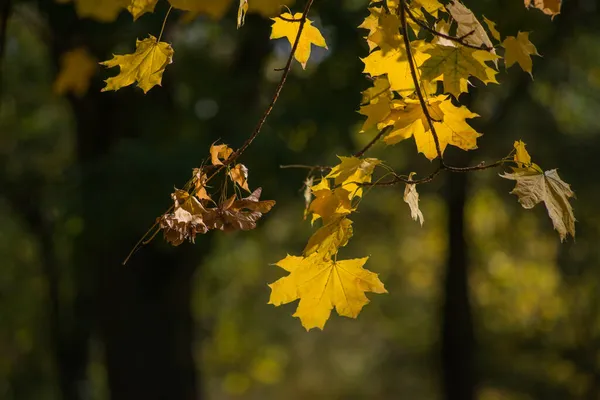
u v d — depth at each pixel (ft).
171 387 45.39
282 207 39.27
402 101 8.18
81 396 63.62
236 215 7.91
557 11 8.68
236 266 69.36
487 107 45.93
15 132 57.21
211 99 38.09
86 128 40.01
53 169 57.16
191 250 43.29
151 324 44.68
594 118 52.21
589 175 45.93
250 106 38.81
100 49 29.96
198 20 36.94
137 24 27.58
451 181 52.70
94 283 47.67
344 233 8.30
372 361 102.68
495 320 70.69
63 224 43.11
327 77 37.32
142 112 38.45
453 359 55.88
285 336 90.43
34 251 67.77
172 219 7.77
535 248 73.31
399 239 77.82
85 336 62.54
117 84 8.40
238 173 8.26
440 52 7.80
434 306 82.12
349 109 36.50
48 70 52.34
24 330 68.33
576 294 64.03
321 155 36.88
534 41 38.91
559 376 65.05
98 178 33.88
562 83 47.21
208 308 76.23
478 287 73.46
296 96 39.11
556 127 46.98
